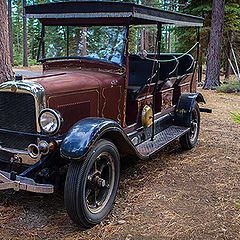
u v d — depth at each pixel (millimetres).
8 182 3238
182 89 5984
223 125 7648
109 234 3193
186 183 4391
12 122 3451
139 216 3527
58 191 3561
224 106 9906
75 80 3732
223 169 4918
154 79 5008
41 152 3311
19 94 3359
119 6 3973
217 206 3768
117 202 3826
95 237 3145
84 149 3102
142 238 3125
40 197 3926
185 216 3537
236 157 5465
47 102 3359
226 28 14188
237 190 4191
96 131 3227
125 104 4363
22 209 3656
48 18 4418
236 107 9773
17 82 3367
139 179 4496
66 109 3559
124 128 4363
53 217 3500
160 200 3893
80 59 4355
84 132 3215
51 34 4547
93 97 3867
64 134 3445
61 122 3234
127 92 4520
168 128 5566
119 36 4223
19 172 3549
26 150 3449
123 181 4414
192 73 6344
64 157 3127
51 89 3400
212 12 13148
